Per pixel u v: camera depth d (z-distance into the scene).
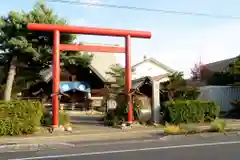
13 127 16.53
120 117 20.64
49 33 22.75
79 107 34.81
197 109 20.75
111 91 22.45
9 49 23.31
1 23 22.66
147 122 20.70
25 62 24.44
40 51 23.53
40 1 23.88
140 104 20.64
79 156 11.03
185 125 18.31
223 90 27.50
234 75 30.94
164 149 12.11
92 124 21.72
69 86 34.91
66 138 15.70
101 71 36.31
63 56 25.47
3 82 26.55
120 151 11.84
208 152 11.27
